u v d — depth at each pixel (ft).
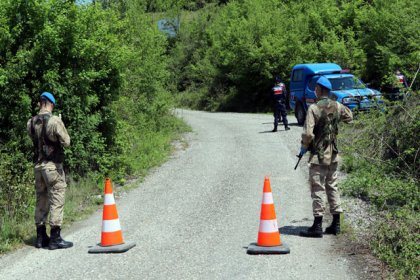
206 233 24.12
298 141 52.49
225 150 49.19
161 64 65.36
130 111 53.21
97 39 38.68
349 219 25.40
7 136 34.81
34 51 33.94
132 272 19.29
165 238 23.61
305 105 67.62
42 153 22.81
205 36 159.43
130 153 43.98
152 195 32.99
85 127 36.96
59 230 23.02
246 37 114.93
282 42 109.50
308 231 23.13
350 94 56.90
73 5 35.70
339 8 112.88
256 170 39.09
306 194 31.40
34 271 19.95
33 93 34.78
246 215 27.02
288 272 18.79
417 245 19.93
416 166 30.68
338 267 19.16
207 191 33.04
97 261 20.76
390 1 97.50
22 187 28.55
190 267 19.63
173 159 46.14
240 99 122.01
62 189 23.12
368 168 32.68
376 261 19.65
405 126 32.14
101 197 33.09
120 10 65.57
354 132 37.83
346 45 99.30
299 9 121.80
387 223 23.24
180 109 126.93
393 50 82.99
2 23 33.53
